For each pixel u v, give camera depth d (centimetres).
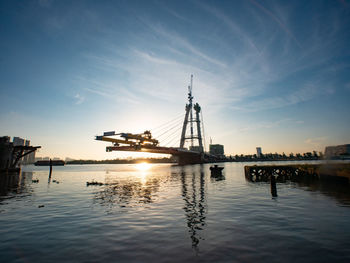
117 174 6819
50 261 720
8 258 747
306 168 3406
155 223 1135
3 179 4456
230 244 834
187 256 738
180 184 3147
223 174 5131
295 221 1116
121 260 717
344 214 1234
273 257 718
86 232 1009
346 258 704
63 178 4909
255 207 1455
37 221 1216
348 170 2280
